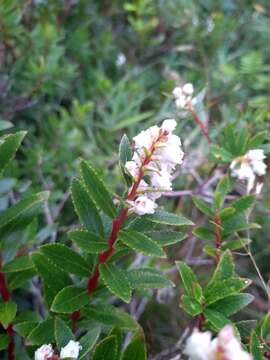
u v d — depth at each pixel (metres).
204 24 0.44
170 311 0.31
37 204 0.17
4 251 0.18
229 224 0.20
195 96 0.28
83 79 0.39
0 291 0.18
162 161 0.15
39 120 0.34
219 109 0.34
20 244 0.21
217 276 0.17
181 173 0.29
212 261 0.28
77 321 0.18
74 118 0.33
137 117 0.32
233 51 0.46
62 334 0.16
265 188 0.29
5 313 0.17
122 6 0.43
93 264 0.17
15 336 0.20
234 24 0.42
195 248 0.32
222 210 0.20
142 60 0.42
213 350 0.11
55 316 0.17
